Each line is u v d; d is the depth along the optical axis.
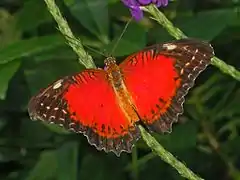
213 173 0.36
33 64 0.35
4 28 0.36
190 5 0.36
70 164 0.34
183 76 0.26
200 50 0.26
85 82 0.27
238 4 0.34
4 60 0.31
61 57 0.33
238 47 0.36
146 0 0.29
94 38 0.35
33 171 0.36
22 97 0.38
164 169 0.36
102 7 0.34
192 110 0.35
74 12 0.34
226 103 0.35
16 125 0.39
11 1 0.38
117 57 0.33
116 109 0.27
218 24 0.33
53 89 0.27
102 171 0.36
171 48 0.26
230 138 0.36
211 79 0.35
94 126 0.27
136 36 0.32
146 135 0.29
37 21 0.35
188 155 0.34
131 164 0.36
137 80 0.27
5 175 0.39
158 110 0.26
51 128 0.36
